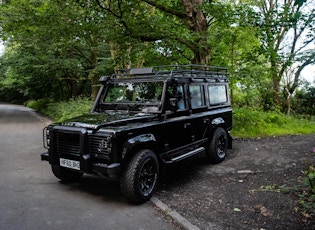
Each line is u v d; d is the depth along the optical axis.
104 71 16.80
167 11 9.88
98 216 3.75
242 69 10.70
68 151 4.37
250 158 6.88
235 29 9.88
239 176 5.49
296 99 16.48
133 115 4.75
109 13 9.49
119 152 3.97
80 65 19.25
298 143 8.68
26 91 26.78
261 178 5.32
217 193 4.57
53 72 21.30
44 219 3.63
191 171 5.89
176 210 3.92
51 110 20.84
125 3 9.47
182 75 5.55
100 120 4.39
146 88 5.15
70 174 5.05
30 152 7.69
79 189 4.79
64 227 3.42
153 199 4.29
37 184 5.02
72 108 15.63
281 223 3.48
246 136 9.81
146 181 4.37
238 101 14.20
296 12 9.12
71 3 9.43
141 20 9.32
